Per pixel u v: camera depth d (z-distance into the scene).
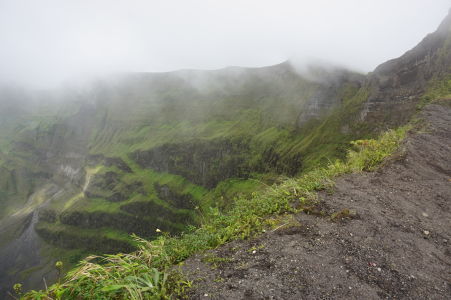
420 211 5.42
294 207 5.24
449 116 17.83
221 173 141.12
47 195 195.62
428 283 3.28
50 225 142.75
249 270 3.44
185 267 3.60
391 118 87.81
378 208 5.35
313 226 4.51
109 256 3.51
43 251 129.25
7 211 186.50
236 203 5.80
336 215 4.84
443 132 12.73
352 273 3.37
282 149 128.75
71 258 120.38
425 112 20.30
